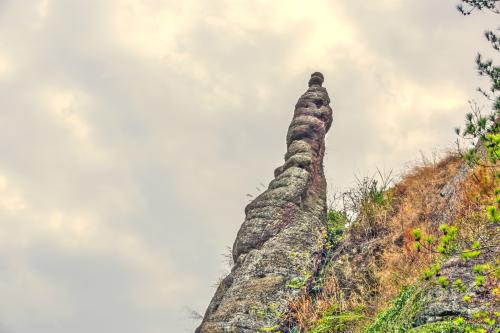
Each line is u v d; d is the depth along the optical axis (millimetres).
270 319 11547
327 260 12320
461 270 6988
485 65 7949
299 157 16312
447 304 6633
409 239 9562
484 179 8133
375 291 9961
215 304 13320
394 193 12578
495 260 6574
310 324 10477
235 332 11492
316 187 16047
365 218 12039
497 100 7668
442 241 5969
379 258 10852
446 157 12680
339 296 10516
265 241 14008
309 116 18172
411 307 7090
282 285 12250
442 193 10625
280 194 14977
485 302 6316
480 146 9273
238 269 13445
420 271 8242
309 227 13945
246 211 15477
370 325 7926
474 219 7859
